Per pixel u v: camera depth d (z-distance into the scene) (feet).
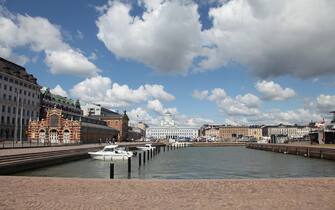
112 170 123.54
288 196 66.03
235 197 64.90
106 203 59.21
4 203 58.59
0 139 425.28
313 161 313.32
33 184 74.38
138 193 67.31
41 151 219.20
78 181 77.25
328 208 57.21
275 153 491.72
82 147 320.70
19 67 524.52
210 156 404.16
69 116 476.54
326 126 533.55
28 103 518.78
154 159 337.52
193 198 63.72
